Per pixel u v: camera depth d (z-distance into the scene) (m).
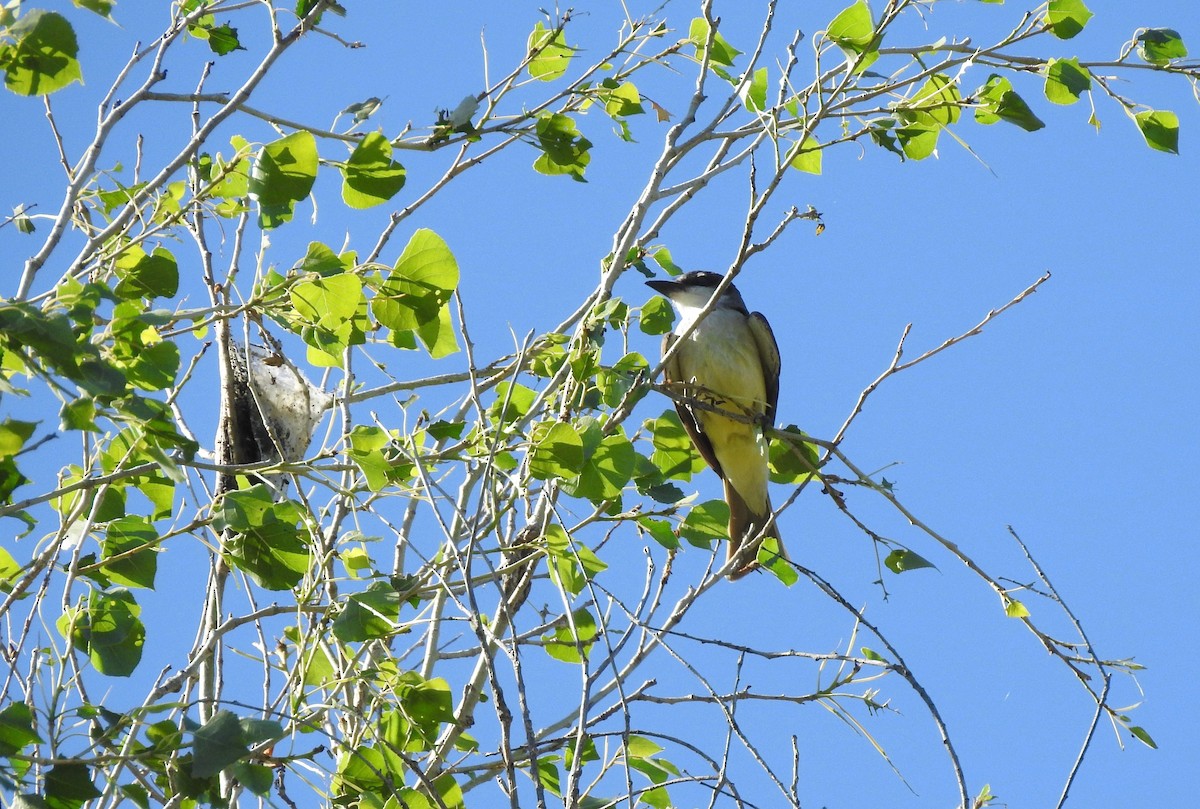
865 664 7.72
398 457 8.07
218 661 8.24
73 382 6.40
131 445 7.43
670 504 8.84
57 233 7.54
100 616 7.77
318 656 8.38
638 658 8.32
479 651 8.87
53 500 8.23
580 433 8.22
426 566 8.68
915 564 9.00
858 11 8.48
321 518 8.28
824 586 7.21
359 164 8.27
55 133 8.88
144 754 6.59
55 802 6.48
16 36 7.23
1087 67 9.43
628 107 9.57
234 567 8.16
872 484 9.19
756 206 8.20
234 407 9.73
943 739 6.66
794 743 6.92
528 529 8.91
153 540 7.99
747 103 10.09
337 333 7.89
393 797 7.39
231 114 8.02
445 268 7.96
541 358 8.97
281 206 7.97
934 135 9.55
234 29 9.09
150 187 7.86
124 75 8.20
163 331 8.05
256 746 6.57
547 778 8.68
